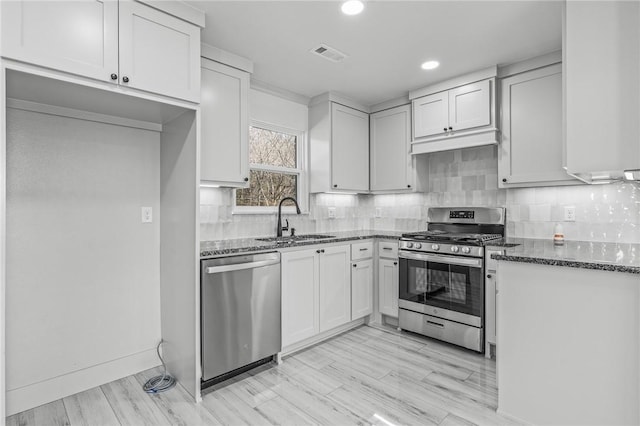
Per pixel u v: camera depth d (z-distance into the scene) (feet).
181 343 7.07
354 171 11.71
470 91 9.40
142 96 5.83
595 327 5.15
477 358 8.46
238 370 7.68
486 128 9.15
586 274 5.22
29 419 5.90
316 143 11.26
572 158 5.50
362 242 10.75
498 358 6.14
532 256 5.74
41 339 6.40
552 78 8.22
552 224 9.05
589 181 7.35
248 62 8.51
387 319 11.17
